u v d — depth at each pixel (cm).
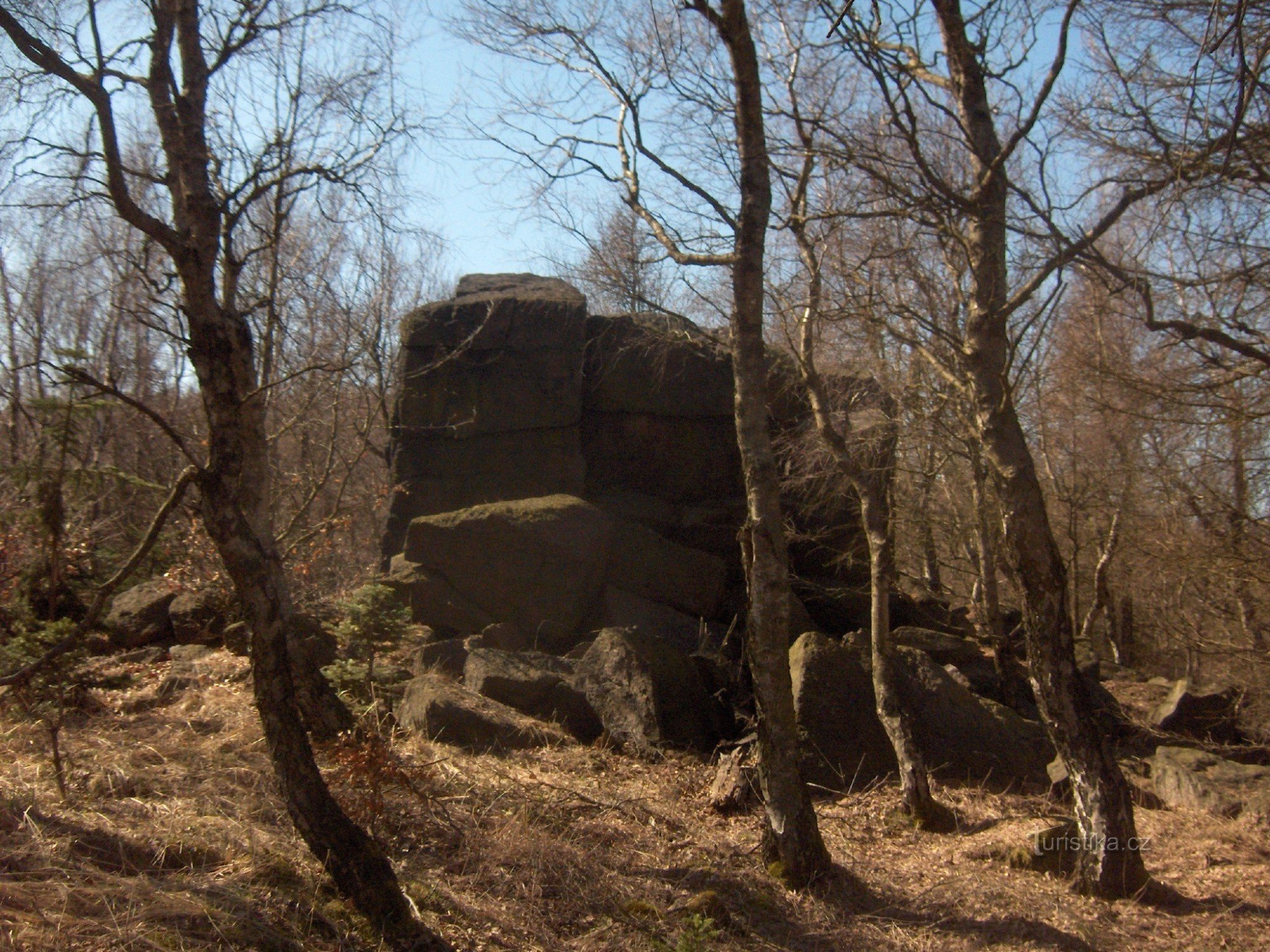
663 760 868
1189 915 628
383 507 1781
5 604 808
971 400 721
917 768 786
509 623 1123
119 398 485
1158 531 1188
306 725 731
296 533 1548
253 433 769
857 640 984
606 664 946
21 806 547
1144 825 804
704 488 1398
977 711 938
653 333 1056
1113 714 1101
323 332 1494
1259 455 994
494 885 586
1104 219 655
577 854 630
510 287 1479
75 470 751
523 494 1336
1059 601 646
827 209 895
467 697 875
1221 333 679
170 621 1091
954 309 900
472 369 1353
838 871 663
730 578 1311
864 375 1296
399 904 505
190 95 686
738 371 659
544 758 825
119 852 525
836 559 1295
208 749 698
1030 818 783
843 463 862
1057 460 1850
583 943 549
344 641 881
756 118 664
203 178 661
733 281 680
